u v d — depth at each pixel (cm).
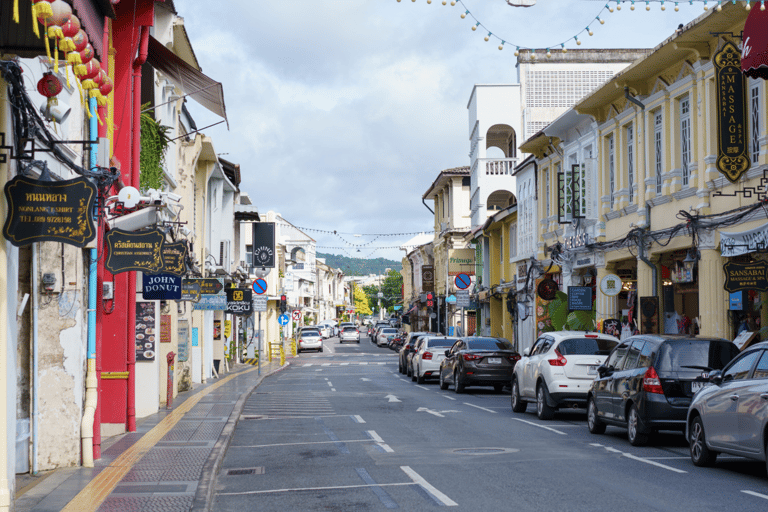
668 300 2247
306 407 2108
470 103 5184
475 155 4994
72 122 1088
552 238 3197
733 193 1830
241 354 4834
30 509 833
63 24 583
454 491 935
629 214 2423
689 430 1121
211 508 886
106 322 1523
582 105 2606
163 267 1255
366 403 2205
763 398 938
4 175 769
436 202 6956
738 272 1599
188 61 2292
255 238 4278
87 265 1166
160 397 2123
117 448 1294
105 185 1004
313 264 11919
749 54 1386
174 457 1192
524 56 4488
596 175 2672
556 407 1719
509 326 4250
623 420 1341
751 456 964
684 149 2108
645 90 2297
